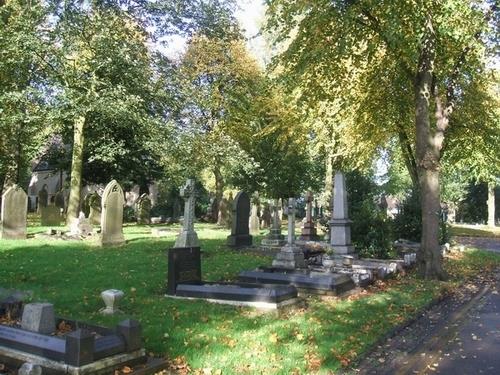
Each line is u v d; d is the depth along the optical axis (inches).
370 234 696.4
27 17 882.8
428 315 386.6
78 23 903.1
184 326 297.0
